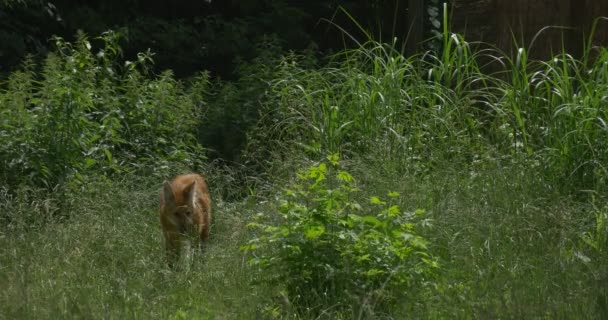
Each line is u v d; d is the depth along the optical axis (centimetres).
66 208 1070
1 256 895
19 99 1153
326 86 1312
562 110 1086
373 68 1373
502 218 923
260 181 1143
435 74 1256
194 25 2052
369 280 736
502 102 1201
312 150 1148
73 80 1182
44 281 808
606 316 685
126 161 1226
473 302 724
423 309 727
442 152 1120
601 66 1228
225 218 1060
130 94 1282
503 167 1037
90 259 888
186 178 1009
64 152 1124
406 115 1209
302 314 727
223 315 748
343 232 734
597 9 1356
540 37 1389
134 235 985
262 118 1284
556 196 956
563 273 802
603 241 879
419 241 747
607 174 1000
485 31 1473
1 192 1068
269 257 764
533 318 688
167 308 760
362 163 1076
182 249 936
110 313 716
